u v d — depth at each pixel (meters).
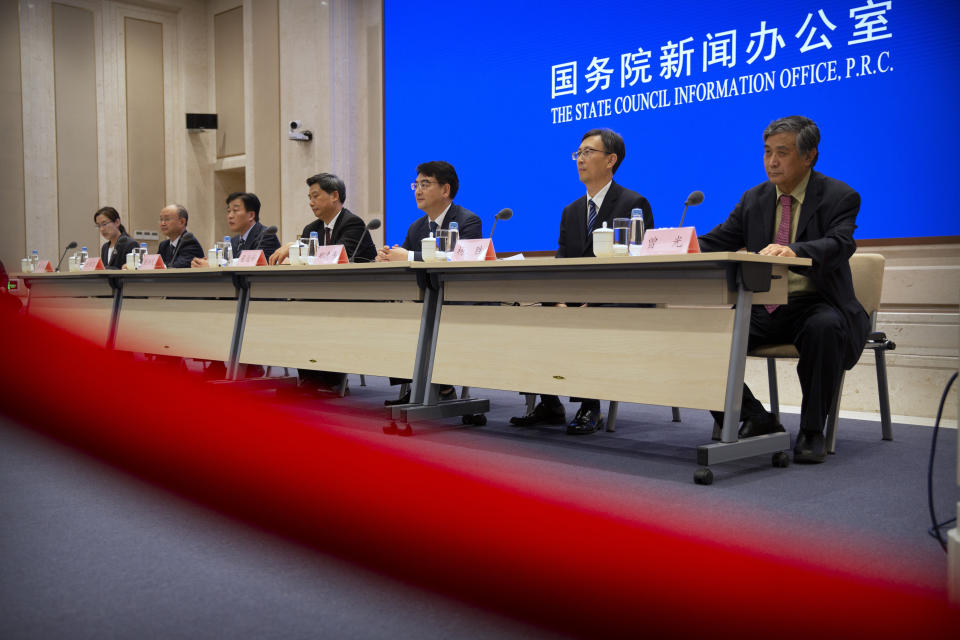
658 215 4.52
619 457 2.38
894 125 3.63
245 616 1.19
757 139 4.12
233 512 1.75
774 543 1.55
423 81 5.70
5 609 1.21
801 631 1.14
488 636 1.13
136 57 7.84
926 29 3.53
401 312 2.86
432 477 2.08
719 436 2.64
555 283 2.48
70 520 1.68
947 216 3.49
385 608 1.23
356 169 6.44
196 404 3.34
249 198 4.36
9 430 2.74
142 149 7.89
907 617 1.19
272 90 6.90
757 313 2.58
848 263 2.50
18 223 7.29
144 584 1.32
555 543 1.54
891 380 3.56
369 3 6.27
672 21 4.43
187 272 3.56
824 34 3.84
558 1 4.94
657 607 1.23
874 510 1.79
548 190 5.05
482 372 2.60
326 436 2.65
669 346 2.21
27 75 7.31
